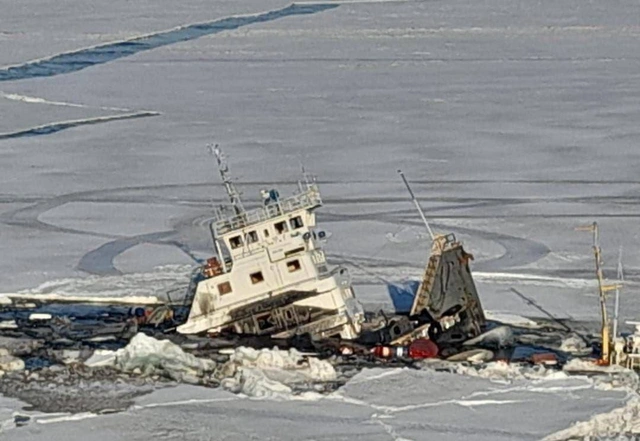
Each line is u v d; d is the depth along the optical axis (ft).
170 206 455.63
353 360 273.13
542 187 485.97
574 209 446.19
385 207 450.71
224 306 291.79
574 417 235.40
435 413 237.86
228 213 433.48
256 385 249.96
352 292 305.12
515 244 394.32
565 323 311.47
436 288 298.76
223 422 234.58
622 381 256.73
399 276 356.18
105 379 259.80
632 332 304.71
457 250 301.43
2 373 262.67
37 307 326.85
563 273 359.66
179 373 262.47
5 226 422.82
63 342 292.40
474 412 238.27
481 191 479.00
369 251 385.70
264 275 291.38
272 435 228.43
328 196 471.21
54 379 259.60
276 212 293.64
